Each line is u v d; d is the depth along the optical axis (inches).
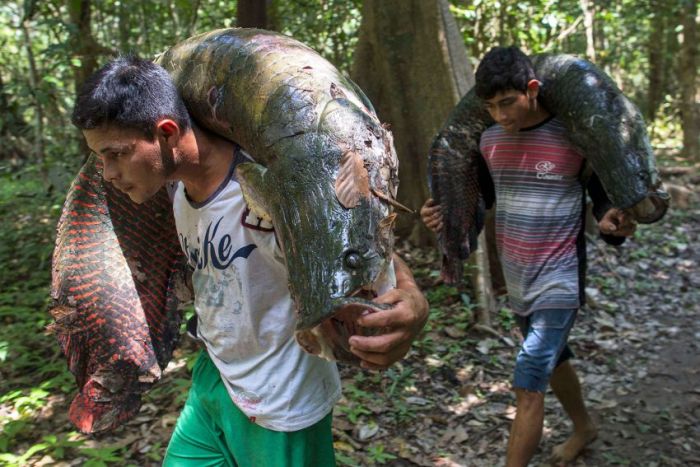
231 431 73.9
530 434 108.2
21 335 170.2
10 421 132.9
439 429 137.6
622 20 511.8
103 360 77.6
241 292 66.7
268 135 58.4
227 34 66.6
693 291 218.5
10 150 327.3
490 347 172.1
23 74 308.5
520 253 113.1
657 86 545.6
